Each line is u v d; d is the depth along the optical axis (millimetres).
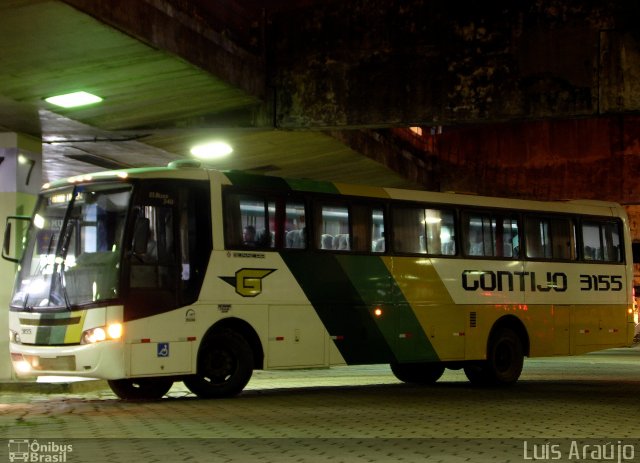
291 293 15266
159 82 15203
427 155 28000
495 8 16281
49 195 14602
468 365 18422
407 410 12828
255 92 16938
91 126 17672
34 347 13688
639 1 15539
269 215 15188
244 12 16938
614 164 27062
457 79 16422
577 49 15758
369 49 17016
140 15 12891
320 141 20234
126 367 13219
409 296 16875
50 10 11500
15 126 17453
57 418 11758
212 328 14352
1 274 17156
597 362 30359
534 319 18891
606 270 20312
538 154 27812
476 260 18031
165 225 13953
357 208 16391
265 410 12711
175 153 20922
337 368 26422
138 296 13461
